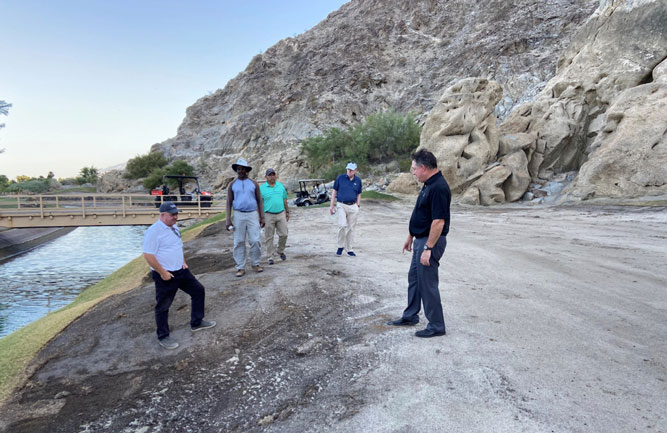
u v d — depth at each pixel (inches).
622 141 623.8
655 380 107.9
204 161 3390.7
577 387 106.5
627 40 796.0
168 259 157.1
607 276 220.8
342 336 158.6
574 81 859.4
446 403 104.0
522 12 2997.0
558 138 807.1
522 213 581.3
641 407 95.4
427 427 94.5
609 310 165.9
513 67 2262.6
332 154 2052.2
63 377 142.9
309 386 124.0
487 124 836.6
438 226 132.8
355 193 311.3
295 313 186.2
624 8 815.7
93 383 137.6
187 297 214.8
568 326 150.3
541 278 224.4
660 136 589.6
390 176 1531.7
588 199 633.6
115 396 128.5
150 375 139.9
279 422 107.0
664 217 433.7
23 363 155.7
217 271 291.0
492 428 91.7
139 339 168.4
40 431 113.1
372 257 309.0
